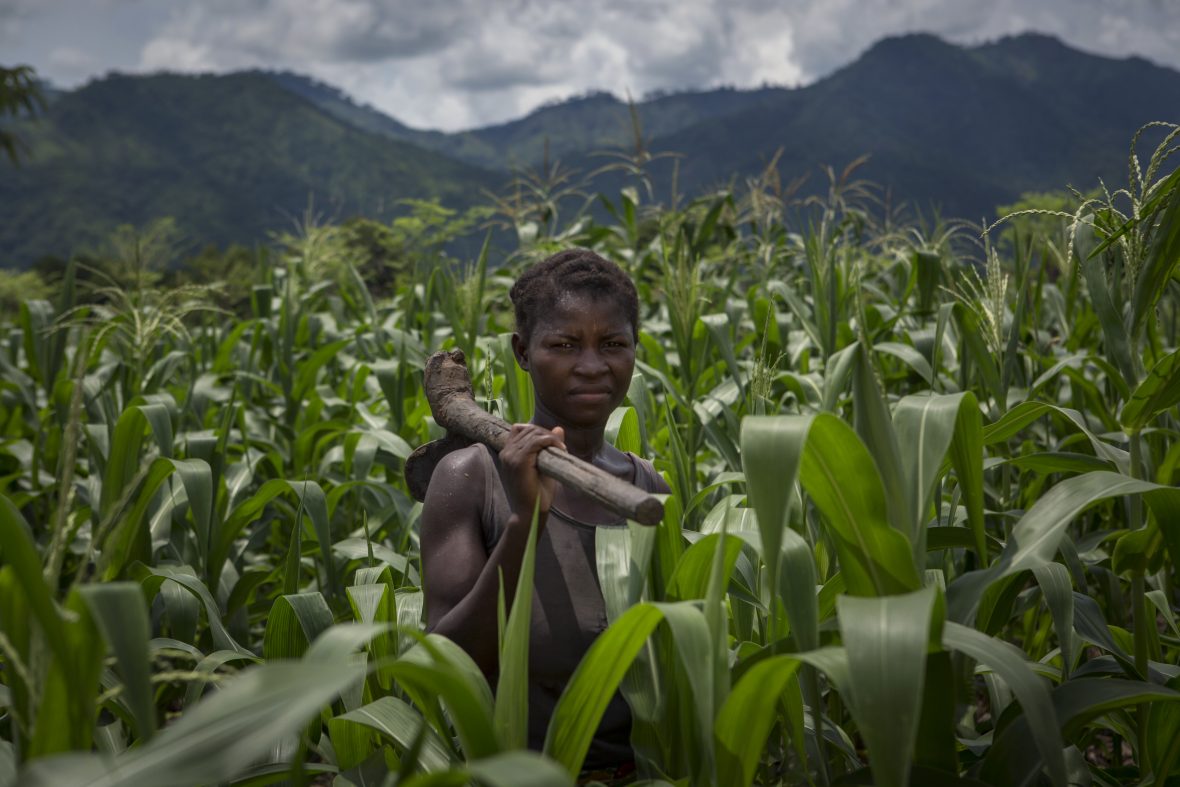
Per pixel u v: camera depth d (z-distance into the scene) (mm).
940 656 1560
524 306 2018
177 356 4957
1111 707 1738
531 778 1032
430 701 1759
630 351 1993
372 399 5648
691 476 3146
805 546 1670
